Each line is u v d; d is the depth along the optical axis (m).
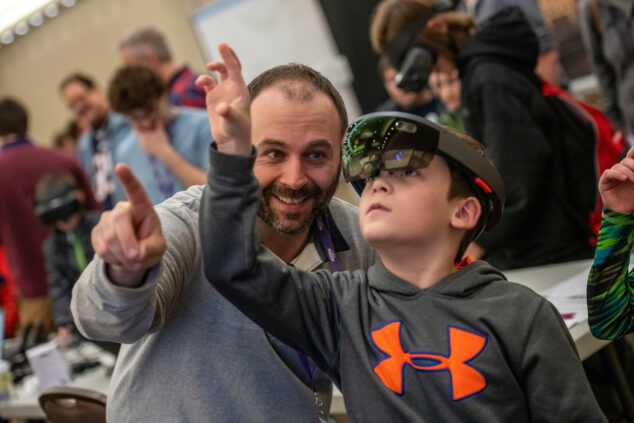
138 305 0.92
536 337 0.90
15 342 3.25
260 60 5.48
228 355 1.08
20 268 3.96
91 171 3.99
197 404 1.07
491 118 1.99
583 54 4.26
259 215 1.14
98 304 0.92
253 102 1.13
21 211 3.93
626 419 1.60
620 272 1.06
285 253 1.23
